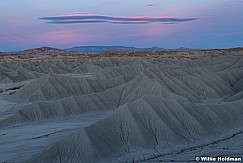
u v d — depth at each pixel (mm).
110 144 34906
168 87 62312
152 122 39000
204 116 44250
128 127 37469
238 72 81250
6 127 47281
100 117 51281
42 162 31812
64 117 51969
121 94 59656
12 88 82062
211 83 69125
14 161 32062
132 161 32438
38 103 52781
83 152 32844
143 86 57438
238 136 41312
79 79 71062
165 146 36375
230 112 47250
